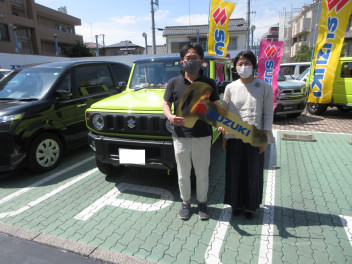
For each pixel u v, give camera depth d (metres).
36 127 3.91
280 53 6.71
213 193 3.42
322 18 7.71
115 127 3.24
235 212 2.86
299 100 7.95
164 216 2.92
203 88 2.35
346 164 4.32
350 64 8.03
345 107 8.53
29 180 3.93
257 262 2.20
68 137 4.52
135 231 2.66
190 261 2.23
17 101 4.12
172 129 2.94
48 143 4.18
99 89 5.28
